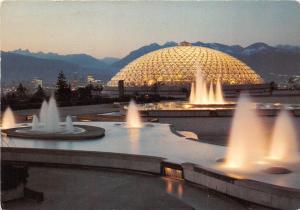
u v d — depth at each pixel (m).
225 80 86.06
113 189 9.77
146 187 9.94
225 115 27.77
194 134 17.97
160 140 14.71
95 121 21.98
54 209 8.27
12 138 14.84
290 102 45.12
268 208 8.16
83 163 12.02
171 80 84.75
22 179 9.05
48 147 12.91
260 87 82.12
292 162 11.06
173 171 10.73
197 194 9.34
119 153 11.73
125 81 87.00
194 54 91.12
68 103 38.59
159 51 95.50
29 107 32.53
